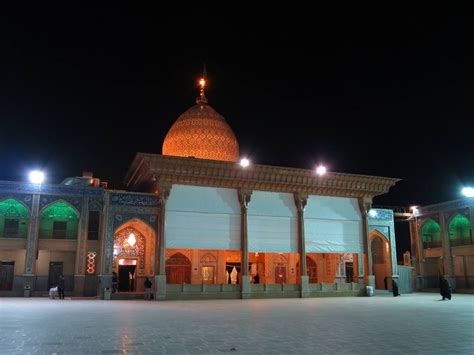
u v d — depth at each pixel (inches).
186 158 956.0
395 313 557.9
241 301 855.7
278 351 267.6
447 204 1322.6
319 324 422.6
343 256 1261.1
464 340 317.4
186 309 625.3
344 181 1109.1
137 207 967.6
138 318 478.6
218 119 1189.7
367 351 269.3
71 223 1035.9
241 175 1016.2
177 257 1117.1
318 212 1099.3
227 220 1008.2
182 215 975.0
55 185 990.4
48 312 547.8
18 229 996.6
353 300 882.1
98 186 1085.8
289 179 1055.0
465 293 1234.0
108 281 928.9
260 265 1213.1
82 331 357.1
